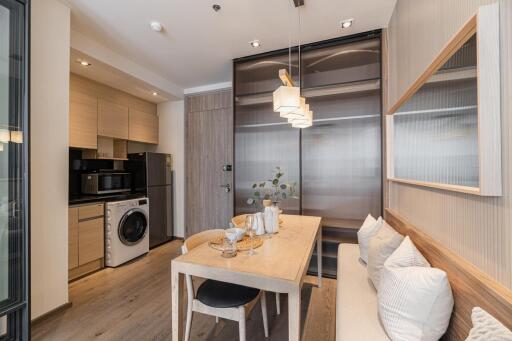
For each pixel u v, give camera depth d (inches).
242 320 56.4
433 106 53.8
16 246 64.7
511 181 32.9
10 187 64.2
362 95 107.3
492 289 32.8
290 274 47.6
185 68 135.5
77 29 97.0
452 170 46.0
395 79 86.9
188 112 166.1
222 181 155.8
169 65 131.6
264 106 125.4
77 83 124.3
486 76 35.4
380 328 47.4
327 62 112.0
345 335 45.7
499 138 34.8
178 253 142.3
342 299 57.9
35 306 75.3
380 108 101.7
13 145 64.5
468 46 40.4
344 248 91.2
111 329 73.4
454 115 45.2
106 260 121.2
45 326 74.4
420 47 64.3
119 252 123.0
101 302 88.4
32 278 74.5
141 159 151.8
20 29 64.9
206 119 160.6
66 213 83.7
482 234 38.5
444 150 49.2
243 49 114.8
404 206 76.7
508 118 33.5
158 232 154.9
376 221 81.7
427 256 54.4
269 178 123.7
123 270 117.6
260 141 125.9
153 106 174.2
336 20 93.0
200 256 57.5
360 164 107.7
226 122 154.6
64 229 83.1
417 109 63.0
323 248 113.0
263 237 72.6
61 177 82.1
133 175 156.3
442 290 40.7
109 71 119.9
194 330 72.7
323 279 105.2
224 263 53.2
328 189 112.7
